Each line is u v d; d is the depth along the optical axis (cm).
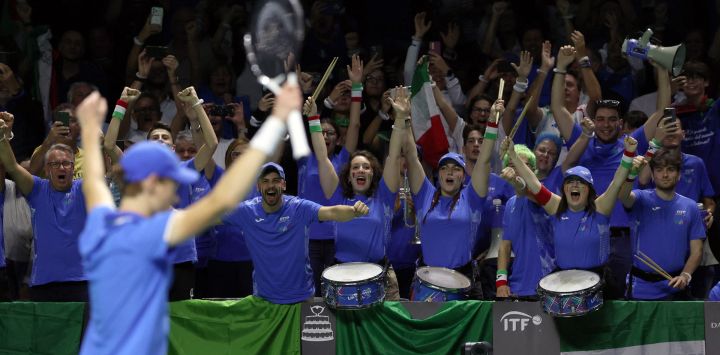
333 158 2697
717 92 3178
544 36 3431
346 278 2228
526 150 2520
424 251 2417
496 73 3131
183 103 2891
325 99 2983
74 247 2338
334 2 3316
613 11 3350
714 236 2672
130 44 3353
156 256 1102
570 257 2269
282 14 1288
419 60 2988
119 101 2366
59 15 3353
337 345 2258
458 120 2942
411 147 2452
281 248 2258
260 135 1080
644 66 3247
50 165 2331
